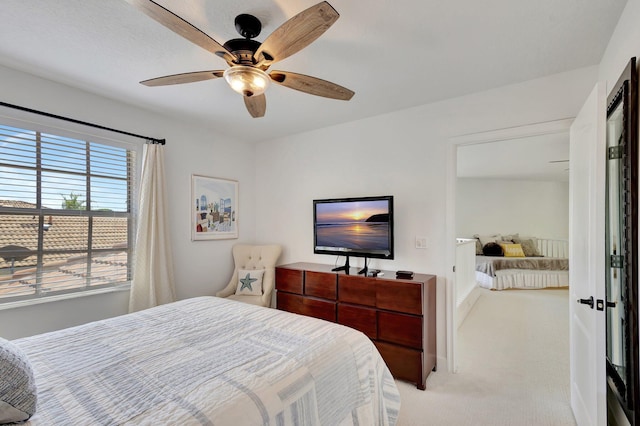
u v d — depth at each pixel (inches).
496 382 97.1
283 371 49.6
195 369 49.9
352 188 131.6
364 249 118.3
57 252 94.8
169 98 106.3
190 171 134.3
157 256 115.8
